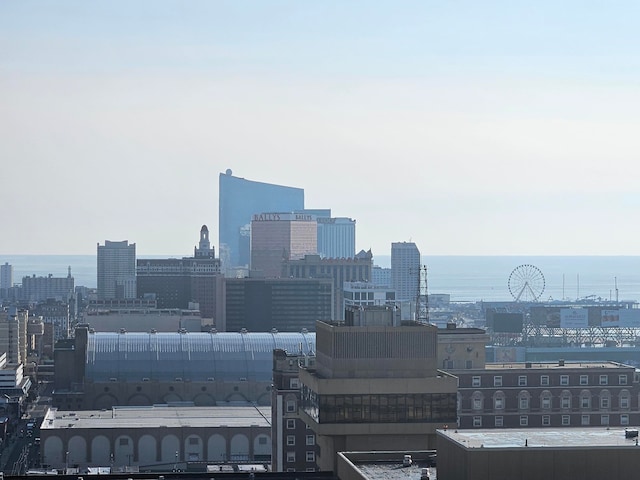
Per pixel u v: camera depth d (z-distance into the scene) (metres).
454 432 161.75
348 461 178.00
